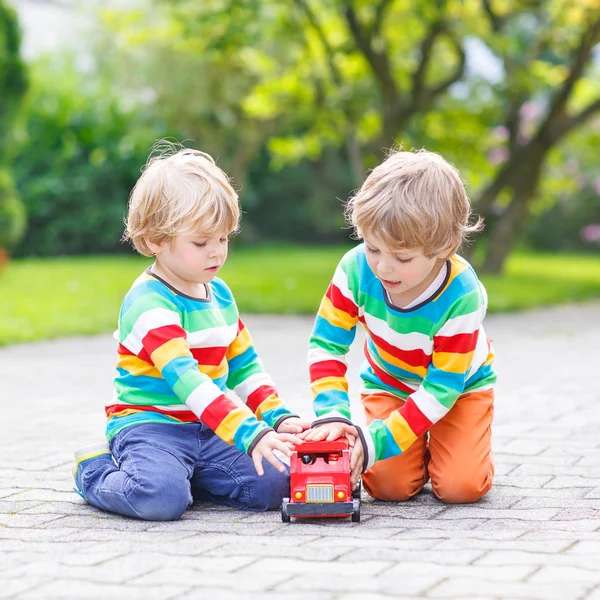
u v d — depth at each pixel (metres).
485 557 2.82
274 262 21.75
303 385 6.66
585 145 20.08
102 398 6.29
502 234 17.91
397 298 3.49
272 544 2.99
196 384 3.32
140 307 3.45
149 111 22.25
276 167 20.66
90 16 22.14
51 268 18.70
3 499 3.68
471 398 3.73
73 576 2.67
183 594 2.51
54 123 23.66
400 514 3.45
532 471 4.12
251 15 13.40
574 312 12.69
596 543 2.98
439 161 3.33
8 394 6.45
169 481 3.33
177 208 3.33
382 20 14.55
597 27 14.96
